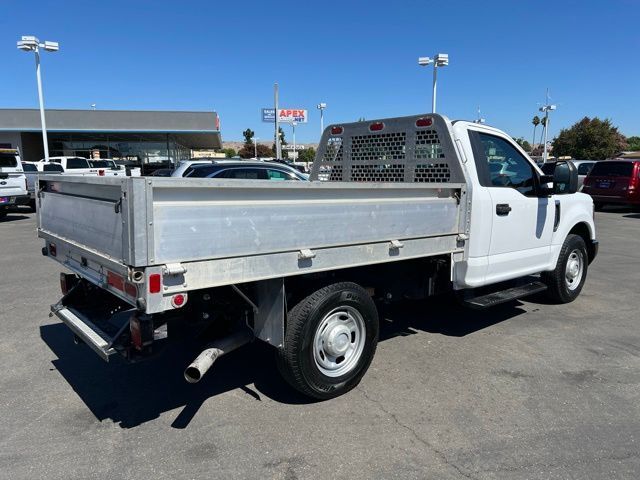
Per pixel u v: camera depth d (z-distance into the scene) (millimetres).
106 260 3287
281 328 3623
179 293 3066
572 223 6512
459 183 4742
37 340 5387
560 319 6172
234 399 4098
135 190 2834
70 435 3561
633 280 8234
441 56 27250
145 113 40219
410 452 3355
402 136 5457
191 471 3152
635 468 3195
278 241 3428
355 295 4051
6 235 12953
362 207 3877
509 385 4352
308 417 3805
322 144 6457
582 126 56812
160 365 4773
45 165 21672
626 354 5070
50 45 27375
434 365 4758
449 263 4879
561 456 3316
